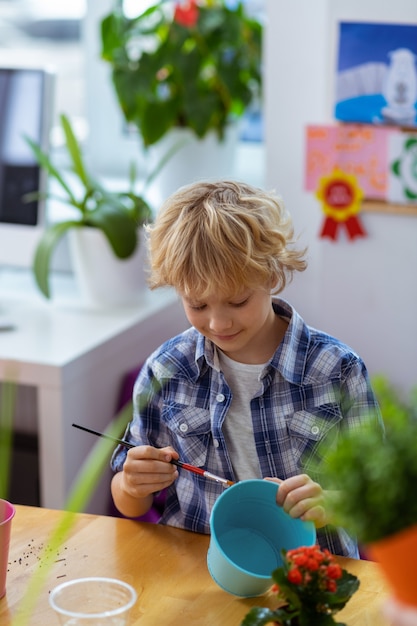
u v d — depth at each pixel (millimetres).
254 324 1377
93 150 3242
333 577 976
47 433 2176
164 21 2721
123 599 1076
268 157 2482
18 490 2580
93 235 2465
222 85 2684
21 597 1172
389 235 2330
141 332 2480
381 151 2281
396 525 807
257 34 2750
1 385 2537
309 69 2408
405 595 814
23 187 2479
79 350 2207
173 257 1355
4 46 3213
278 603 1149
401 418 849
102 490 2281
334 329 2426
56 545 1131
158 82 2713
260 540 1203
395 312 2371
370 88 2258
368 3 2215
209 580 1213
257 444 1477
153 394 1537
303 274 2502
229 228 1338
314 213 2463
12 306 2576
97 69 3154
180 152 2738
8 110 2496
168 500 1529
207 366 1505
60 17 3148
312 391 1480
